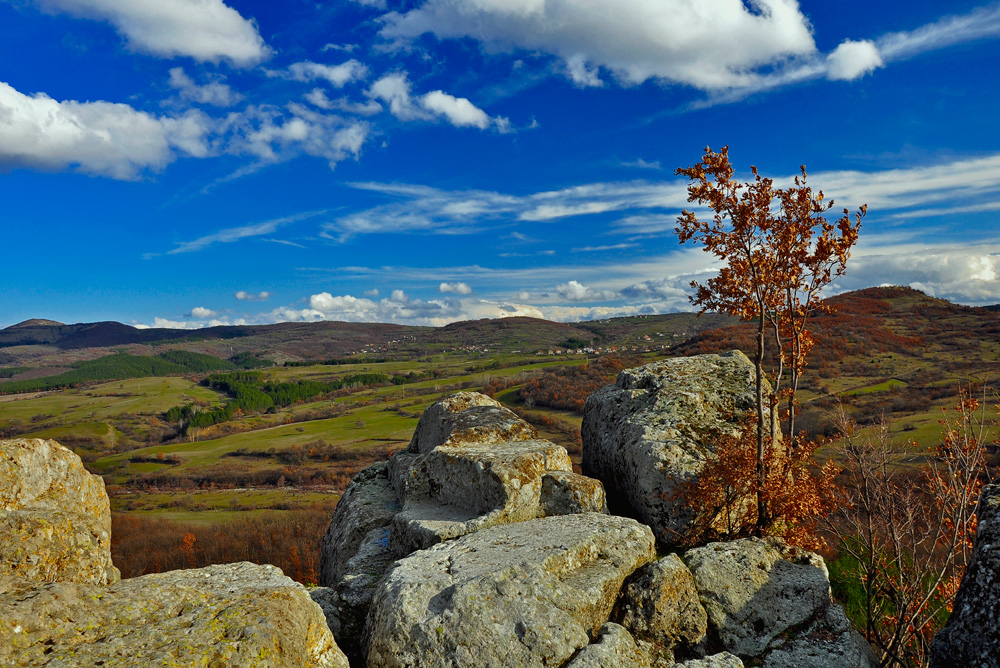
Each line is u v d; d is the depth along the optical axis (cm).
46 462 669
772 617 716
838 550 1028
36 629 423
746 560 780
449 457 980
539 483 927
